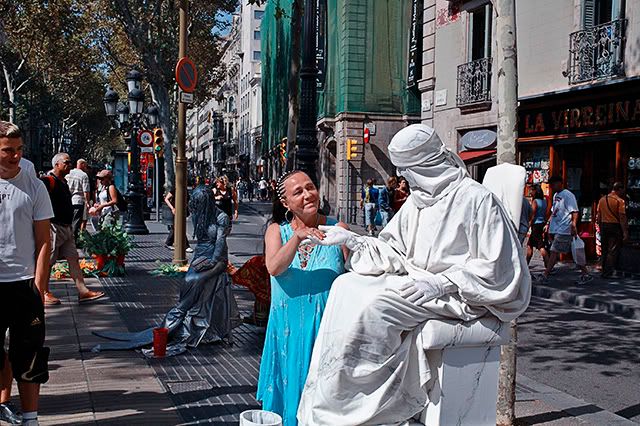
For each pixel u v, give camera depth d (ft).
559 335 28.27
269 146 152.56
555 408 17.22
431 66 70.23
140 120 71.20
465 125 64.54
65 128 214.90
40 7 102.22
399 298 8.82
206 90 151.94
